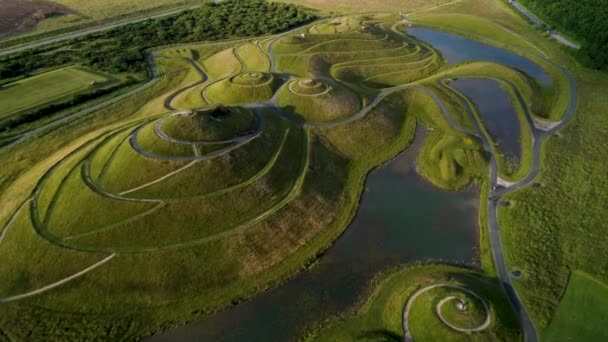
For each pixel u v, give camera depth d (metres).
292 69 106.50
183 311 49.31
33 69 112.62
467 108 93.56
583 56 115.62
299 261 55.75
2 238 55.31
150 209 57.84
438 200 67.00
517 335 46.25
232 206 60.25
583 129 85.88
